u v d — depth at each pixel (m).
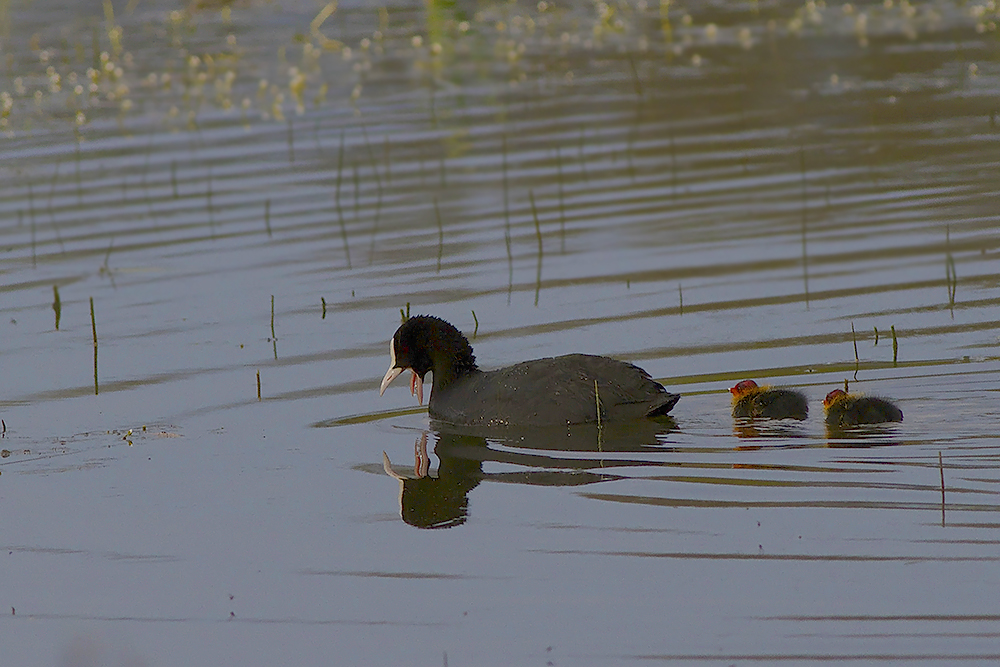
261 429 13.45
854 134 24.41
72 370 15.19
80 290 17.92
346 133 25.45
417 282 17.88
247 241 19.70
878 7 37.09
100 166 23.66
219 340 16.03
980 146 23.19
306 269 18.48
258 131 25.67
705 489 11.26
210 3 38.69
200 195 21.94
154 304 17.33
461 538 10.67
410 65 31.30
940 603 9.16
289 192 22.03
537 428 13.20
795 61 30.67
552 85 29.11
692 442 12.47
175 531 11.09
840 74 29.22
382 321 16.52
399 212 20.91
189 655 9.14
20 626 9.67
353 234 19.92
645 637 8.97
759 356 14.91
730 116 26.00
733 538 10.29
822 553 9.95
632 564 10.02
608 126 25.55
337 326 16.38
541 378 13.45
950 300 16.34
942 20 34.88
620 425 13.09
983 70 28.83
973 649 8.59
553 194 21.59
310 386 14.61
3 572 10.48
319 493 11.79
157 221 20.69
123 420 13.73
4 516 11.47
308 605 9.78
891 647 8.67
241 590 10.05
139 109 27.48
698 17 36.94
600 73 30.11
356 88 29.05
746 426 12.85
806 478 11.33
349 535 10.88
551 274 18.00
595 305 16.81
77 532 11.13
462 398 13.77
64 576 10.40
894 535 10.14
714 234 19.39
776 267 17.94
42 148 24.81
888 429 12.39
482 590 9.80
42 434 13.39
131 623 9.62
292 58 32.19
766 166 22.72
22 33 35.72
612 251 18.83
